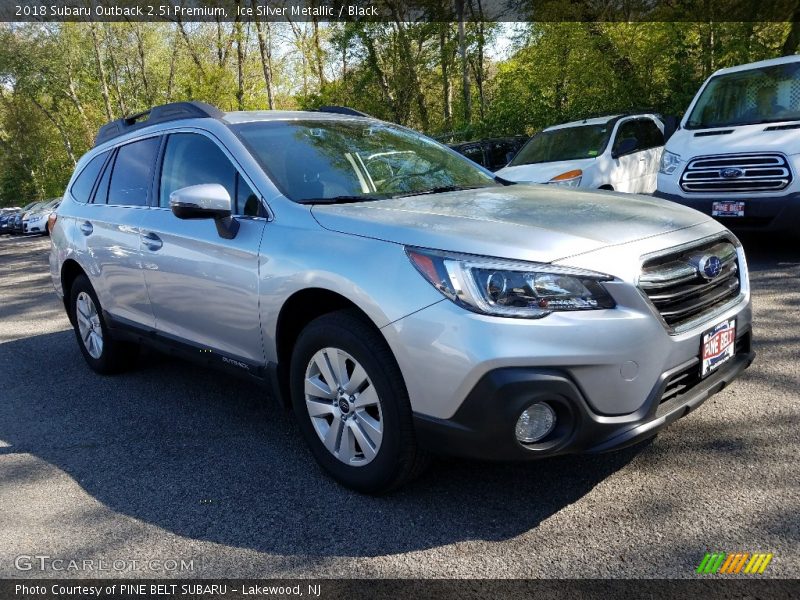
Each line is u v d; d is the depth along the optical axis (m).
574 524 2.55
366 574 2.35
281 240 3.03
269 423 3.81
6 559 2.61
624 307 2.44
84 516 2.90
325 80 25.50
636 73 14.83
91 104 44.47
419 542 2.51
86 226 4.59
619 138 9.31
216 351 3.54
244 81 31.11
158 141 4.11
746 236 7.82
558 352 2.32
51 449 3.67
